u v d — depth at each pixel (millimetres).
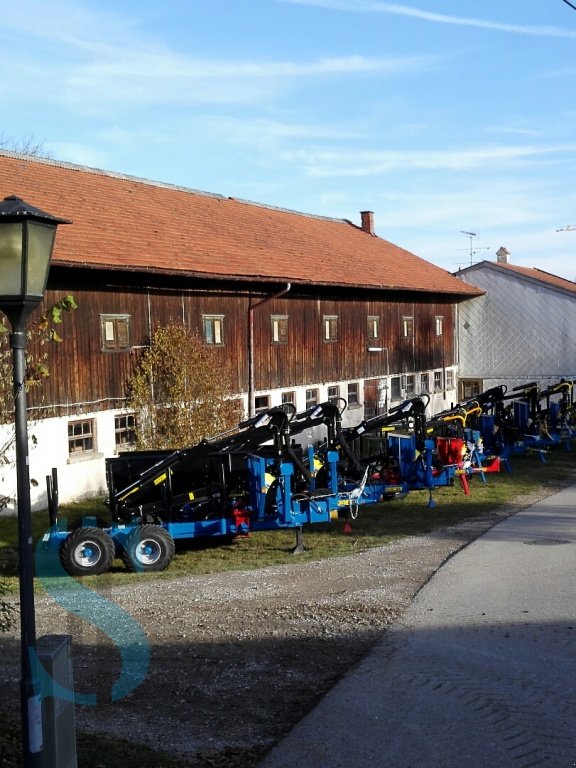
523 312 38125
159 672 7844
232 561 13734
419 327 35688
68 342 19500
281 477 14180
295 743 6227
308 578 11812
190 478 15086
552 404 27938
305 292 28109
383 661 7996
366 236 40312
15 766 5602
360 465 15977
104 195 26000
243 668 7949
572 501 18688
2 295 5184
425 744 6172
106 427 20484
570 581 10969
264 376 26094
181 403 21281
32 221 5172
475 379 39250
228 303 24625
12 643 9172
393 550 13734
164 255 22594
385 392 32969
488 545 13688
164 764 5863
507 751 6023
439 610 9750
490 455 23312
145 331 21672
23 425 5207
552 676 7488
